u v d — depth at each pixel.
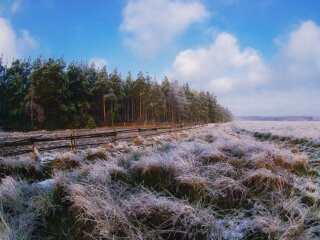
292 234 3.73
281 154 6.89
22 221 3.87
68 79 42.06
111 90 49.41
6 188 4.74
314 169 7.11
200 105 86.50
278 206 4.58
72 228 3.95
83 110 45.03
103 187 4.73
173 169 5.66
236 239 3.72
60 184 4.95
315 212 4.37
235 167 6.20
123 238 3.63
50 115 41.09
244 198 4.94
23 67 48.38
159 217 4.03
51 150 11.14
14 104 41.50
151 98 61.91
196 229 3.78
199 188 5.06
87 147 12.85
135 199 4.35
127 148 10.56
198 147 7.75
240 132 29.97
